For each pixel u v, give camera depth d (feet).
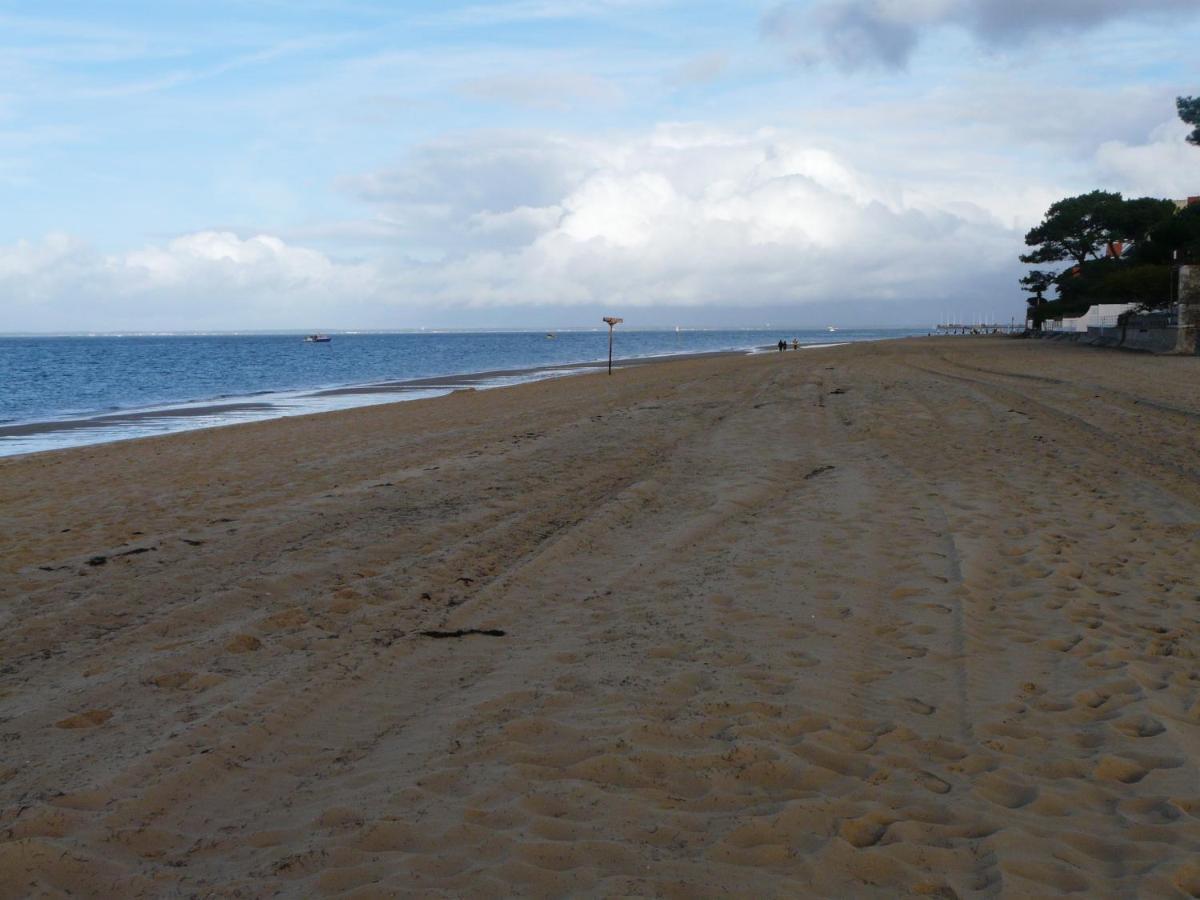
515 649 18.33
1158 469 36.91
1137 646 17.78
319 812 11.68
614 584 22.75
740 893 9.62
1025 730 14.03
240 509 34.37
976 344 205.57
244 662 17.95
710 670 16.48
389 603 21.75
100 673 17.69
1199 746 13.34
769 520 29.17
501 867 10.12
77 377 172.45
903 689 15.72
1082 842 10.77
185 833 11.44
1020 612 19.93
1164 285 166.30
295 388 132.05
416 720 14.88
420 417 71.46
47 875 10.37
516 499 34.78
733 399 74.23
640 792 11.94
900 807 11.60
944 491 33.04
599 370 154.30
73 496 38.91
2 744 14.42
